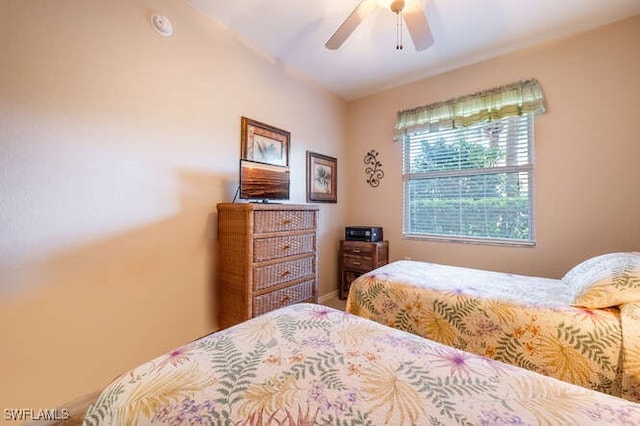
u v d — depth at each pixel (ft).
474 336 4.82
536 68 7.75
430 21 6.82
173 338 6.04
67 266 4.61
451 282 5.92
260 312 6.29
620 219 6.77
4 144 4.03
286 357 2.60
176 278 6.09
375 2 5.52
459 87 9.01
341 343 2.89
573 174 7.31
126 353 5.32
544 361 4.20
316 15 6.68
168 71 5.93
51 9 4.44
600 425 1.78
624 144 6.71
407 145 10.29
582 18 6.74
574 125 7.28
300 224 7.33
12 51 4.09
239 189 6.74
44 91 4.37
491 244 8.52
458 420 1.83
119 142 5.20
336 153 11.12
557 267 7.54
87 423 2.14
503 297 4.96
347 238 10.64
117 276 5.20
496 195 8.55
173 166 6.02
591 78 7.06
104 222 5.02
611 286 4.20
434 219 9.72
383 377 2.31
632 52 6.62
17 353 4.17
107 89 5.05
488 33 7.29
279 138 8.56
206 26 6.64
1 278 4.02
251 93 7.72
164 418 1.92
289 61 8.70
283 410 1.94
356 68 9.12
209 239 6.72
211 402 2.02
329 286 10.80
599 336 3.91
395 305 5.74
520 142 8.14
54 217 4.48
